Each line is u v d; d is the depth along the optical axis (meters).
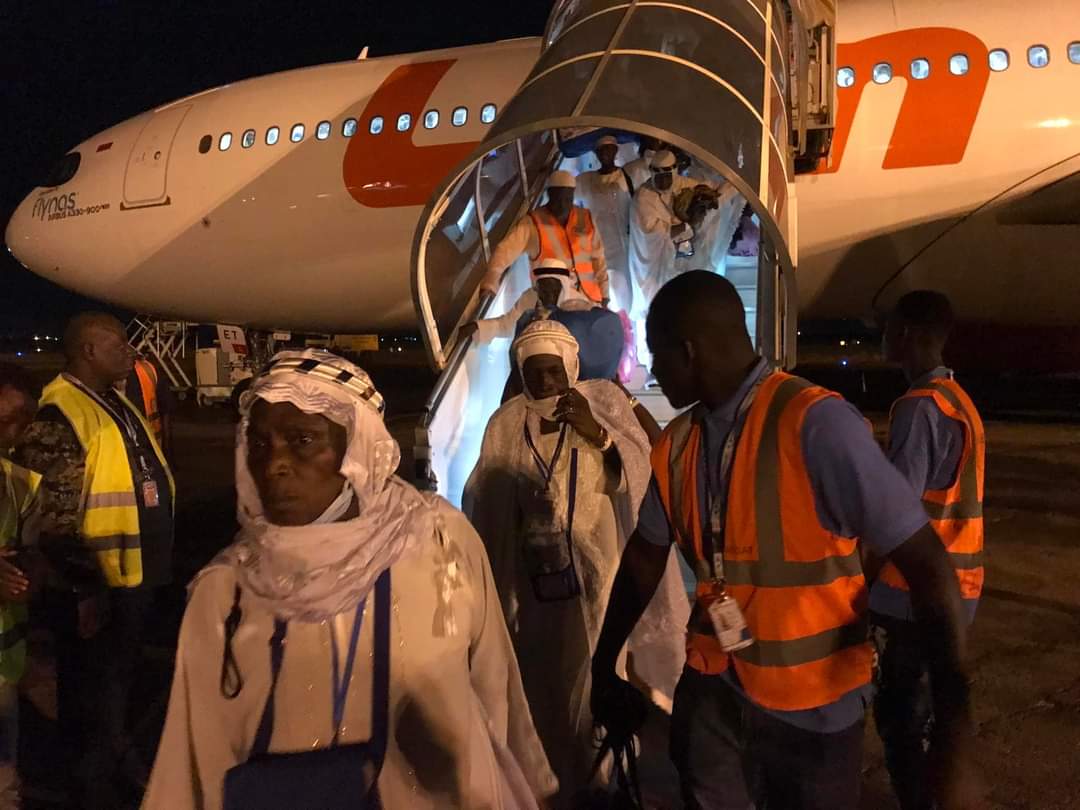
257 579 1.28
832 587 1.52
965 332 10.29
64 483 2.52
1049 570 5.27
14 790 2.55
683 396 1.63
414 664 1.34
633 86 3.73
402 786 1.37
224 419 13.59
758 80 4.02
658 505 1.77
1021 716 3.44
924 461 2.34
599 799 2.68
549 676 2.68
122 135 11.40
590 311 3.46
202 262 10.91
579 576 2.67
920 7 8.41
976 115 8.02
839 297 9.73
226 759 1.34
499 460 2.75
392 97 9.69
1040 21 8.09
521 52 9.49
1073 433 10.08
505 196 5.88
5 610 2.41
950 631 1.39
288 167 10.06
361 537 1.29
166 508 2.86
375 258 10.02
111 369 2.71
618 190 5.26
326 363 1.32
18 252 12.45
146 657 4.16
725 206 5.51
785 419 1.48
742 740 1.66
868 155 8.27
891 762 2.38
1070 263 8.64
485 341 4.26
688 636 1.73
